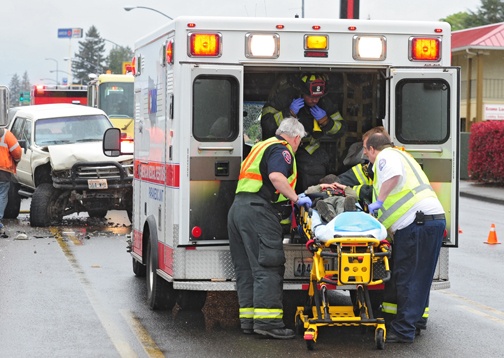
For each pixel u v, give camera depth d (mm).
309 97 19078
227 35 17438
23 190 39688
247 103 20438
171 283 19391
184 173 17188
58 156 35125
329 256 15766
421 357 15883
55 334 17516
